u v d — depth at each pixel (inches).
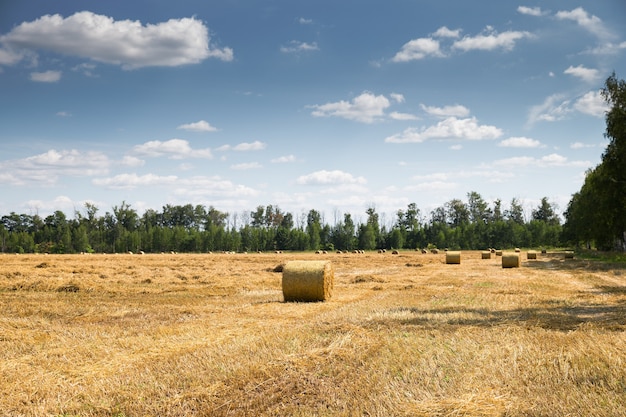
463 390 336.2
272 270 1503.4
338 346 443.5
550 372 368.2
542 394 324.8
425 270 1562.5
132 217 6363.2
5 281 1031.6
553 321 577.0
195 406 318.3
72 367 405.4
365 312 660.7
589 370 364.5
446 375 368.5
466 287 1011.3
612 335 480.7
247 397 331.9
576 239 3708.2
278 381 360.8
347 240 5595.5
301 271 808.3
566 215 4018.2
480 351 430.9
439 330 522.6
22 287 960.9
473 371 377.1
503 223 5605.3
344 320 593.0
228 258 2603.3
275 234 5733.3
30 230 6392.7
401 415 296.4
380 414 295.7
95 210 6205.7
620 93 2068.2
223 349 445.1
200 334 517.0
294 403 321.1
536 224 5629.9
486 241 5610.2
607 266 1723.7
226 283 1088.8
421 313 645.9
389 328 537.3
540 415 292.0
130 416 309.3
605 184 2215.8
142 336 510.0
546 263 1985.7
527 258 2539.4
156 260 2290.8
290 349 441.4
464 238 5634.8
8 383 365.7
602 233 2679.6
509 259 1670.8
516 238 5561.0
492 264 1892.2
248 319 622.2
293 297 812.0
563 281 1165.7
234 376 369.1
